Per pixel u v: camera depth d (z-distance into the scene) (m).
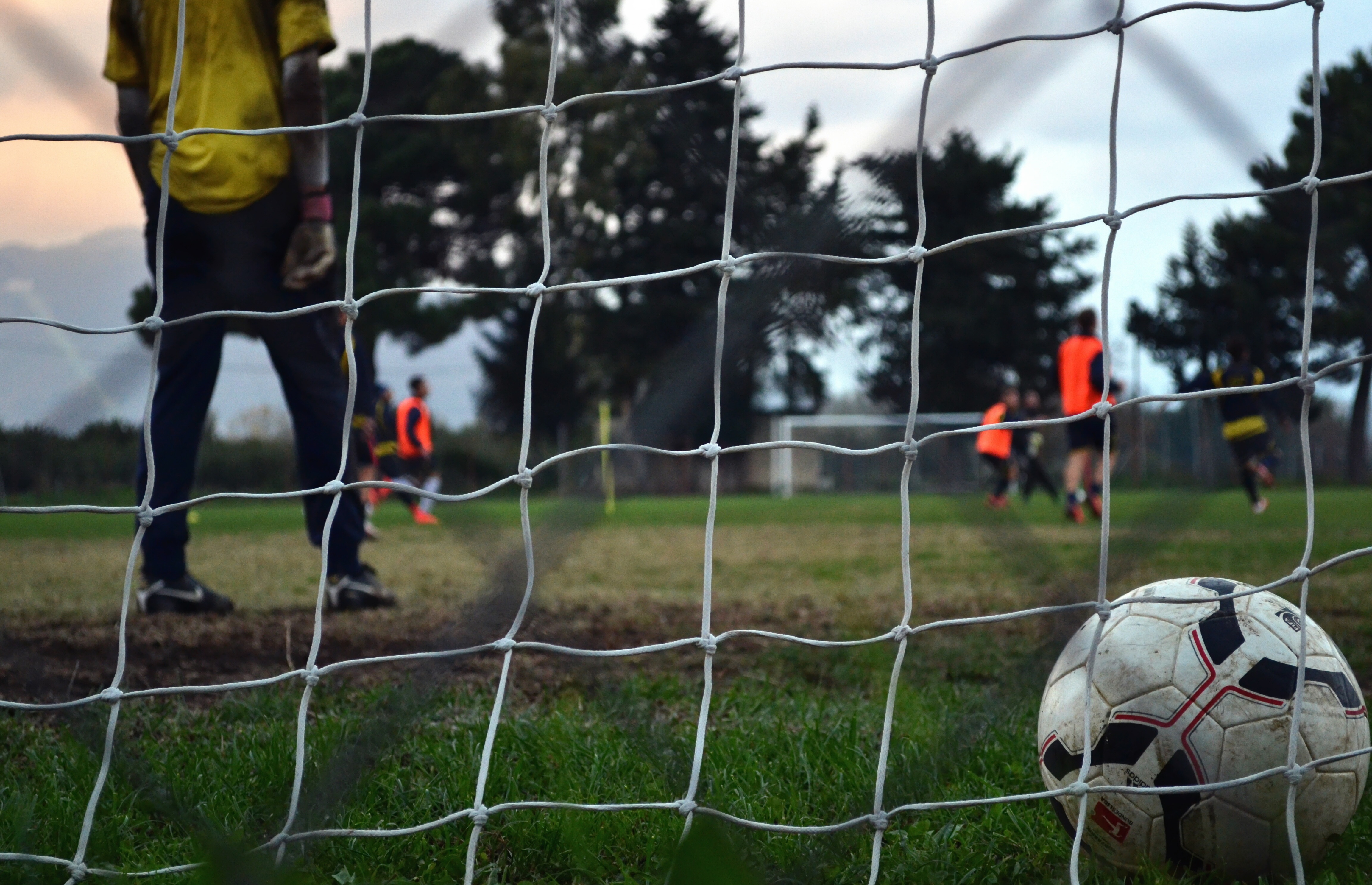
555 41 2.04
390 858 1.99
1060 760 1.95
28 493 14.05
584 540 8.89
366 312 24.91
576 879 1.94
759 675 3.73
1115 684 1.90
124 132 4.15
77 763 2.42
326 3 4.19
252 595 5.80
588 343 26.05
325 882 1.85
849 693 3.51
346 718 2.88
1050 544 8.45
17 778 2.42
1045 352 28.03
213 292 4.23
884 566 7.62
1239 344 12.38
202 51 4.09
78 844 2.01
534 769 2.52
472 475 25.92
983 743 2.65
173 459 4.49
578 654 1.87
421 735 2.77
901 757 2.56
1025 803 2.22
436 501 1.94
